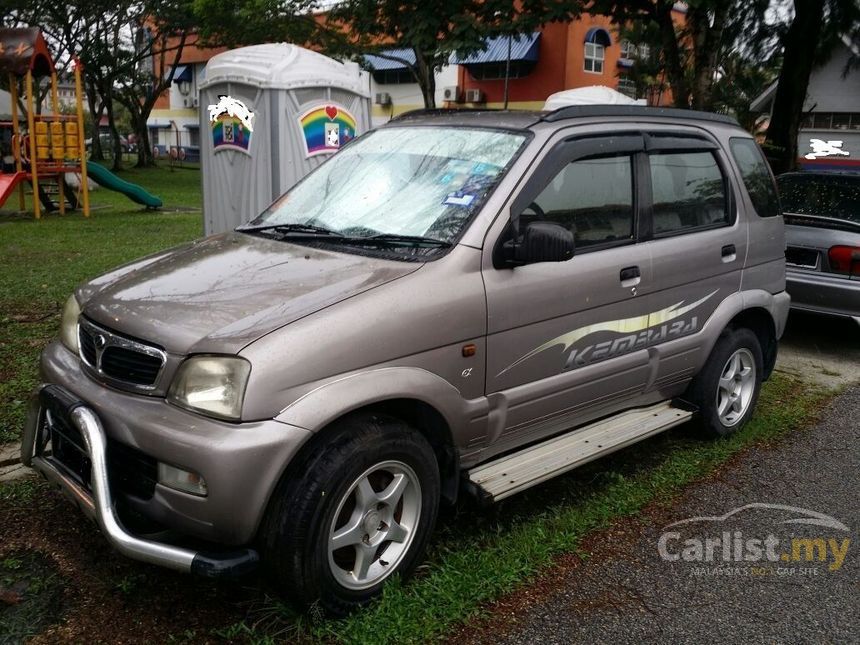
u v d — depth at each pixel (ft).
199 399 9.07
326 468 9.31
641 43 43.65
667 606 10.76
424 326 10.30
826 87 78.84
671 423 14.44
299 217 13.05
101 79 119.24
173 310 9.93
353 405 9.48
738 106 55.88
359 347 9.67
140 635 9.53
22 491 12.85
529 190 11.82
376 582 10.23
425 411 10.77
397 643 9.54
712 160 15.57
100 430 9.50
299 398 9.18
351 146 14.51
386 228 11.81
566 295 12.13
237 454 8.73
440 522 12.53
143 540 9.14
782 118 39.86
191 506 8.98
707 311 15.20
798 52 38.42
